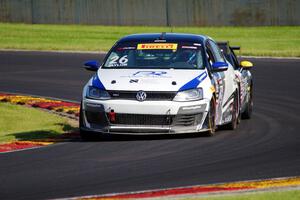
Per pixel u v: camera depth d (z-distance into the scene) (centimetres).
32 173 3070
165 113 3797
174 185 2817
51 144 3822
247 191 2681
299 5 11619
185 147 3638
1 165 3250
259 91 6262
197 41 4272
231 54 4953
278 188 2731
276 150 3591
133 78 3941
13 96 5984
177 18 11812
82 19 12169
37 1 12269
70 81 6969
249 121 4734
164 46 4222
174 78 3941
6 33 11225
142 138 3944
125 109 3806
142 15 11938
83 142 3869
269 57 8819
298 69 7738
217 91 4069
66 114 5153
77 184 2856
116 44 4306
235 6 11700
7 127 4706
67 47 9775
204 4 11706
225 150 3572
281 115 4997
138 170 3098
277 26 11712
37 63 8312
